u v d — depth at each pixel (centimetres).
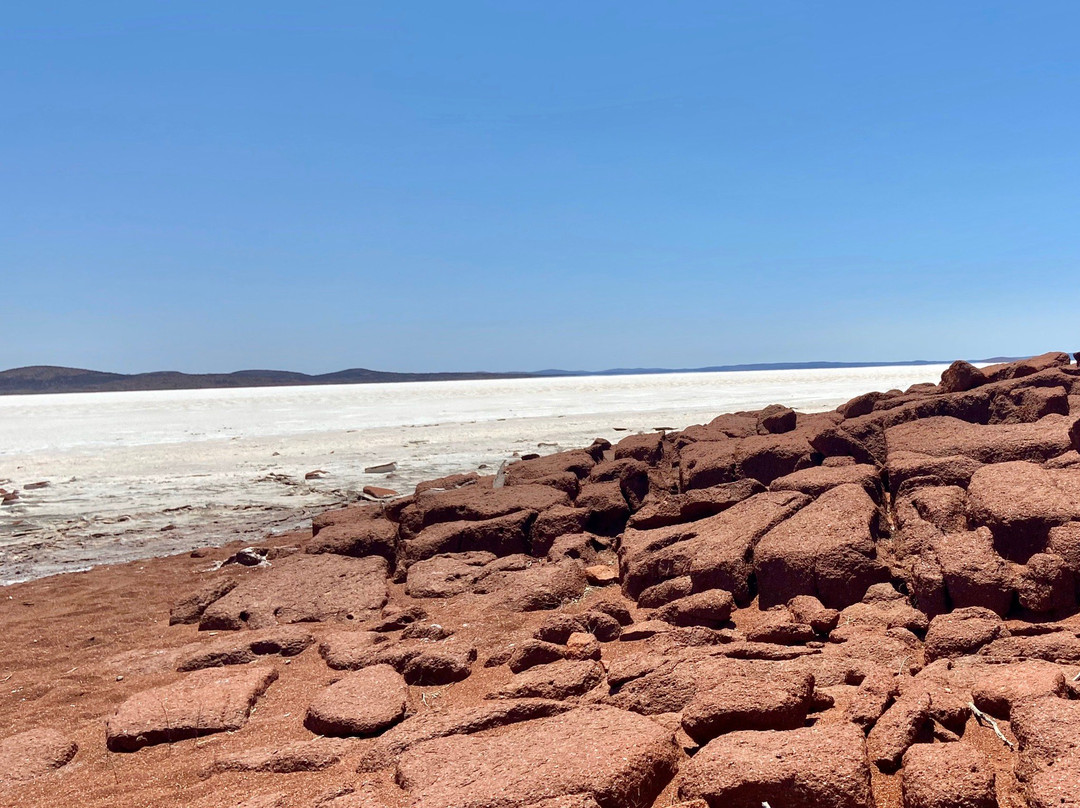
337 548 1224
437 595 995
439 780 436
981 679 504
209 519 1684
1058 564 664
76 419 5025
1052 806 348
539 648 686
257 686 692
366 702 608
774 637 675
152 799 501
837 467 1063
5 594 1166
